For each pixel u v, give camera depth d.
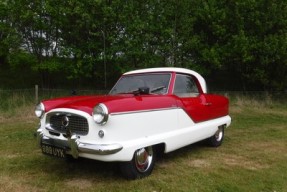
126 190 4.38
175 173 5.18
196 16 17.50
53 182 4.66
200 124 6.12
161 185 4.60
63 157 4.59
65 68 16.38
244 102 15.27
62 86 18.73
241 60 16.80
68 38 16.62
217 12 17.03
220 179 4.95
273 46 15.85
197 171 5.32
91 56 15.95
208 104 6.41
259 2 16.81
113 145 4.24
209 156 6.33
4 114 10.54
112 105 4.30
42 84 18.53
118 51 15.57
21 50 16.67
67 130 4.50
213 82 20.41
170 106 5.26
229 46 16.77
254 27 16.98
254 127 10.03
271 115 12.91
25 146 6.82
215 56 16.67
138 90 5.32
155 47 16.14
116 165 5.46
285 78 17.61
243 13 16.84
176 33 16.36
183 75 6.06
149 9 16.22
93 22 15.31
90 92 15.70
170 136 5.16
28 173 5.05
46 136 4.83
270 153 6.67
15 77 20.50
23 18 15.50
